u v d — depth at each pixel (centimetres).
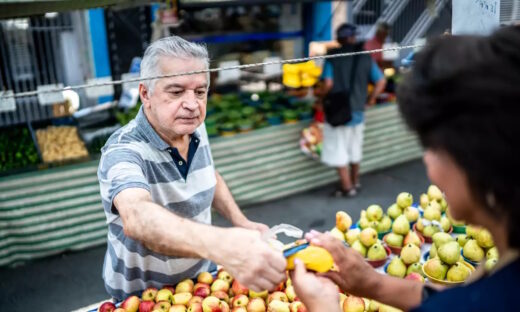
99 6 276
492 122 58
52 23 604
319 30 629
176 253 107
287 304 175
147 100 168
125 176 138
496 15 155
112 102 498
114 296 200
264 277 93
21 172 376
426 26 695
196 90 164
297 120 509
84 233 410
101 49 648
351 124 476
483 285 65
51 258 403
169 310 176
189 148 183
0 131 461
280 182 506
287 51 639
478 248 195
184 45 161
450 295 67
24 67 573
